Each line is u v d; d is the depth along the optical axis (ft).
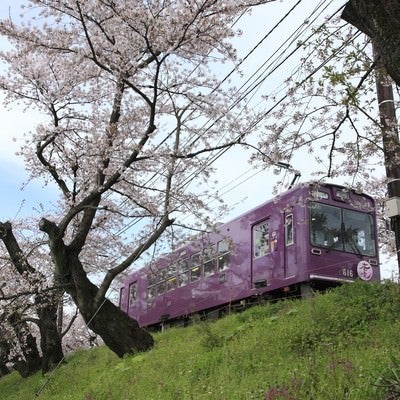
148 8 37.55
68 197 47.39
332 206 45.37
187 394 24.71
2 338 57.16
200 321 46.24
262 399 19.88
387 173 34.76
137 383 30.86
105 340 41.98
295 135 30.89
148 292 68.59
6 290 59.67
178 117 43.75
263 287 47.06
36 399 41.09
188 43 40.47
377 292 32.04
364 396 17.47
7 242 52.44
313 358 23.00
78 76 45.57
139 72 41.14
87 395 31.99
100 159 43.52
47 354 56.08
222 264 53.78
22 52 42.98
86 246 63.46
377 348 22.90
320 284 43.70
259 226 49.39
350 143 30.53
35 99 46.39
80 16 36.45
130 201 48.01
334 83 23.73
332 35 25.05
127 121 44.57
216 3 38.19
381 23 16.53
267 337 30.19
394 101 33.37
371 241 46.37
